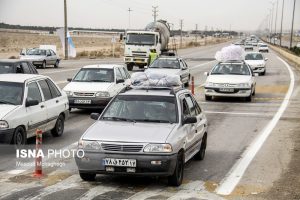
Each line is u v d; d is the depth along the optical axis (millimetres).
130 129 12695
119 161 11953
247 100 32125
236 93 31594
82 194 11680
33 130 17000
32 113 16781
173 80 15977
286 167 14984
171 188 12422
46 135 19625
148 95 14188
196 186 12672
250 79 32469
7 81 17125
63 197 11406
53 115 18531
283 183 13125
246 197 11789
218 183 13047
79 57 90688
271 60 86312
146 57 59281
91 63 72188
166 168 11977
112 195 11664
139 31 60062
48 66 62594
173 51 70375
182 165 12906
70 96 25219
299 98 33938
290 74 55562
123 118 13562
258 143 18766
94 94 25109
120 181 12938
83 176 12711
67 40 86688
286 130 21672
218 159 15992
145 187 12430
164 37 64750
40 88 18031
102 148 12031
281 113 27000
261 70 53656
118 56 96750
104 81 26375
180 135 12805
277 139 19609
